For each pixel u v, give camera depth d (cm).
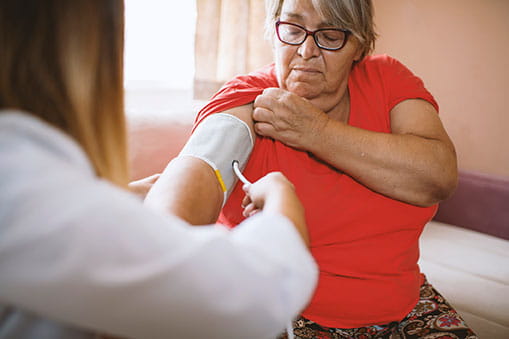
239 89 115
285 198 56
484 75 240
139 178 149
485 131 245
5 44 44
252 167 111
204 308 41
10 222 36
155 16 214
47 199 37
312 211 109
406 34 260
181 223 47
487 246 197
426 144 108
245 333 43
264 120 107
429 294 123
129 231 39
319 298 107
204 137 100
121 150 52
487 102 242
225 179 98
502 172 243
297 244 48
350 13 103
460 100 249
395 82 120
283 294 46
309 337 104
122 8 49
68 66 45
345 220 109
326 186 110
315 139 106
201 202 88
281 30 109
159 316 40
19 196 37
